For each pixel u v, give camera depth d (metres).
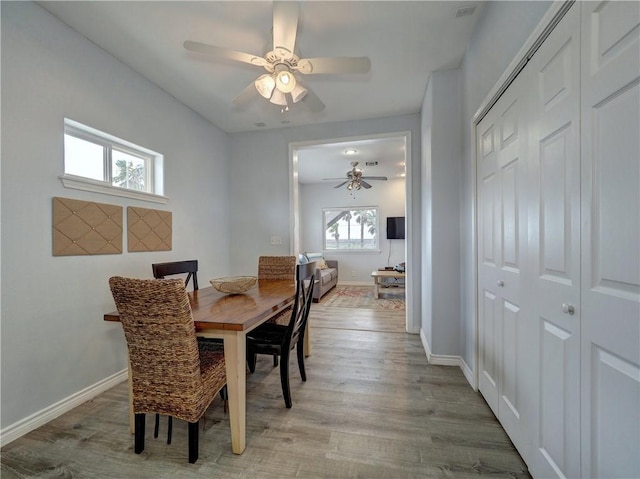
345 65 1.83
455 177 2.56
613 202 0.86
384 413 1.86
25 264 1.73
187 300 1.38
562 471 1.12
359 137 3.59
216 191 3.76
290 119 3.57
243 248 3.99
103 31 2.05
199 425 1.76
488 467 1.41
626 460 0.83
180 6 1.83
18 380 1.69
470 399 2.02
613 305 0.86
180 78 2.67
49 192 1.87
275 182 3.89
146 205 2.66
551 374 1.19
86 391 2.07
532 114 1.32
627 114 0.81
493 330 1.83
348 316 4.32
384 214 7.55
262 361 2.71
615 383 0.86
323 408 1.92
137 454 1.52
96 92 2.19
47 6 1.82
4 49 1.64
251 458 1.49
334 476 1.37
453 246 2.58
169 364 1.43
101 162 2.38
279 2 1.53
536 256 1.30
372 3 1.82
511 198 1.55
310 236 7.96
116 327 2.31
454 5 1.84
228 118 3.54
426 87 2.84
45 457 1.51
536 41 1.24
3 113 1.64
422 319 3.31
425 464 1.44
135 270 2.52
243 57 1.80
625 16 0.81
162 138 2.86
